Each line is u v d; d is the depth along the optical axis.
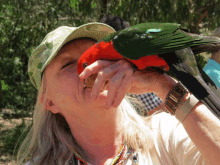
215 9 6.09
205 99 1.00
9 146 5.29
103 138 1.49
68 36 1.40
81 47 1.52
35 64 1.52
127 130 1.53
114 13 5.73
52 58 1.40
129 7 5.71
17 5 7.20
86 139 1.50
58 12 6.96
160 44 1.12
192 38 1.11
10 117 7.54
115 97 1.18
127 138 1.52
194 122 1.16
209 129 1.13
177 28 1.15
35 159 1.55
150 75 1.23
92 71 1.19
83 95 1.38
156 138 1.56
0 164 4.39
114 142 1.50
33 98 8.23
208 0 6.16
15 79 9.44
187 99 1.18
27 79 9.45
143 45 1.13
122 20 2.93
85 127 1.47
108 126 1.47
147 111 2.15
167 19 5.83
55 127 1.57
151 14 5.75
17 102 8.30
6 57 9.21
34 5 7.15
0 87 8.59
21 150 1.67
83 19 6.84
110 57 1.22
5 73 9.34
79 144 1.53
